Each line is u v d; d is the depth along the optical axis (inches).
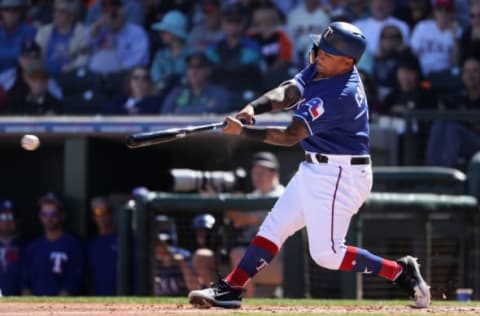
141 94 1936.5
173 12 1968.5
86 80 2003.0
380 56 1857.8
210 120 1734.7
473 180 1549.0
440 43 1852.9
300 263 1437.0
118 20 2028.8
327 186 801.6
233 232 1482.5
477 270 1508.4
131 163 1887.3
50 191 1961.1
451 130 1721.2
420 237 1508.4
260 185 1534.2
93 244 1669.5
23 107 2022.6
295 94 804.0
